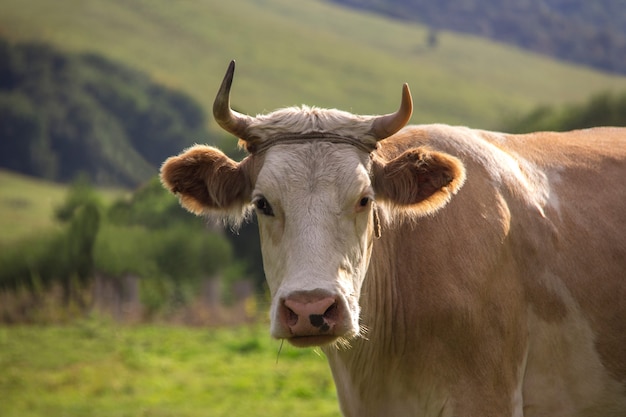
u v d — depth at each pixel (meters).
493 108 124.75
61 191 98.88
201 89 124.75
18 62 123.12
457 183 6.46
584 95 146.75
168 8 154.12
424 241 6.80
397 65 143.62
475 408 6.58
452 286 6.62
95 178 111.44
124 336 21.89
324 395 14.63
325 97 118.12
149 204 34.56
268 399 14.57
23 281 30.80
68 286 30.22
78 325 24.80
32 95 118.06
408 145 7.16
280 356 17.89
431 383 6.69
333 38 158.50
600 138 7.84
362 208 6.37
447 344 6.62
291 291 5.96
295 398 14.58
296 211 6.22
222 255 30.72
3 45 125.62
